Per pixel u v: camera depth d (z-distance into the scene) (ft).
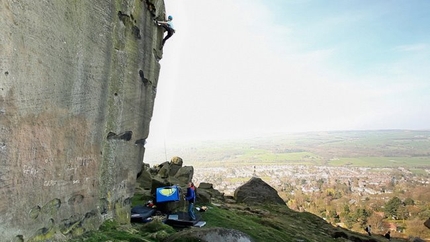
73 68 26.30
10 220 20.21
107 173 34.19
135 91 39.68
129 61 37.32
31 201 22.20
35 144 22.21
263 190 98.53
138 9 38.27
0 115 18.80
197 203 63.77
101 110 31.63
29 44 20.75
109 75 32.71
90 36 28.63
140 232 36.35
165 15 47.11
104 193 33.63
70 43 25.61
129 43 37.09
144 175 76.64
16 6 19.38
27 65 20.68
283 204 94.79
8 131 19.56
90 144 30.07
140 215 45.16
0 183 19.16
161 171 90.43
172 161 97.50
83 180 29.19
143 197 58.75
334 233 72.84
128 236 31.81
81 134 28.37
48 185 24.06
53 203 25.02
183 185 75.92
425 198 362.33
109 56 32.40
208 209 58.70
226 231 33.32
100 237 29.78
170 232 37.29
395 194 411.95
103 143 32.76
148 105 44.34
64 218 26.61
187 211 52.60
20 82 20.16
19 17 19.69
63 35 24.59
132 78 38.47
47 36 22.61
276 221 70.13
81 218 29.14
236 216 60.75
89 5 28.22
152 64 44.39
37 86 21.85
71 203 27.66
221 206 73.10
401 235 206.59
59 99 24.63
